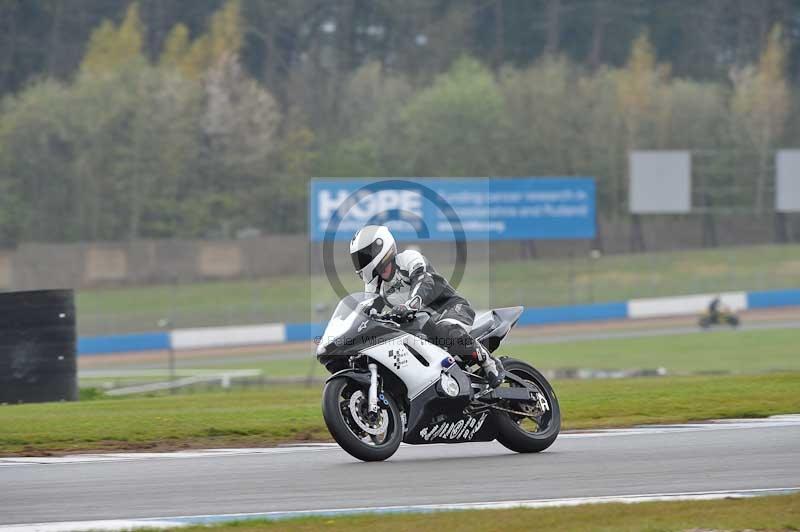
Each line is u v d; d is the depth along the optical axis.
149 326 180.50
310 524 18.95
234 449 30.28
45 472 26.22
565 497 21.55
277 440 32.16
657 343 129.62
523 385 28.70
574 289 195.38
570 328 159.50
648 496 21.39
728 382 45.78
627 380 55.41
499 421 28.00
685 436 30.31
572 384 55.84
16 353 49.91
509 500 21.27
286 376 109.75
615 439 30.17
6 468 27.05
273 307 190.00
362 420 26.22
